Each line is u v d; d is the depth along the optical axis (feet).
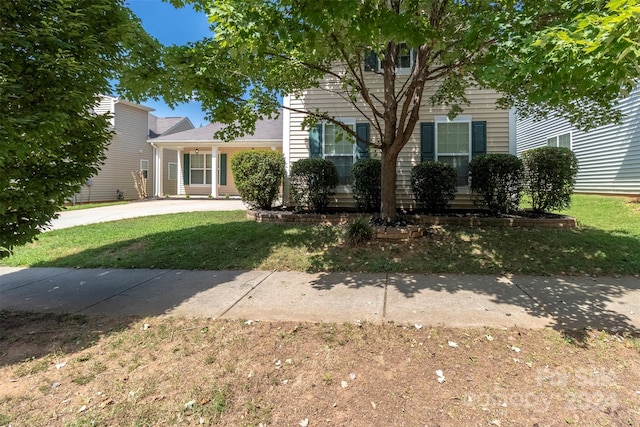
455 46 18.51
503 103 25.38
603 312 11.78
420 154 30.76
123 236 25.11
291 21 13.20
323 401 7.55
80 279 16.70
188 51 16.98
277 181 31.68
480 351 9.37
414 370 8.59
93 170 13.12
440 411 7.16
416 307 12.43
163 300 13.64
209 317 11.90
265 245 21.53
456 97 27.78
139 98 18.52
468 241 21.18
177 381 8.33
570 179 25.73
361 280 15.81
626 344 9.61
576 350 9.34
